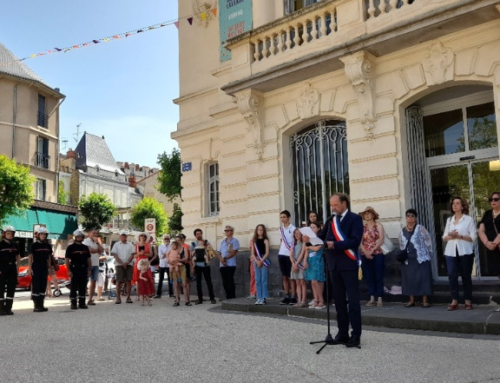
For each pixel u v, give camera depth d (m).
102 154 55.28
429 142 10.95
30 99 31.05
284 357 5.61
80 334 7.65
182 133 15.79
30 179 25.70
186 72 15.95
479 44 9.27
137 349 6.31
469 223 8.19
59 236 30.91
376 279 9.31
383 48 10.18
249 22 13.97
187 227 15.58
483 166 10.27
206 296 14.34
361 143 10.71
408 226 8.92
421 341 6.30
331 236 6.21
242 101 12.49
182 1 16.36
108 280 17.23
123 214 52.38
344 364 5.21
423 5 9.52
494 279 9.70
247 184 12.91
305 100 11.80
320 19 11.48
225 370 5.11
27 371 5.33
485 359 5.20
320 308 9.02
